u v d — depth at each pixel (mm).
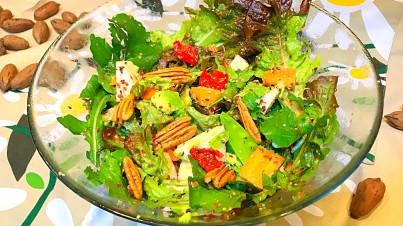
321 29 357
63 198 334
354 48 333
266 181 281
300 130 303
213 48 376
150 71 372
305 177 287
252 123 321
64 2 490
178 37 392
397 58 423
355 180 336
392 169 350
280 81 340
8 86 405
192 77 356
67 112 332
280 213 248
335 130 304
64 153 299
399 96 394
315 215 318
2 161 359
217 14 373
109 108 349
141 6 400
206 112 337
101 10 379
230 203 271
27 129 378
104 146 322
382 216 328
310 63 351
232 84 347
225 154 312
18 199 336
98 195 267
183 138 320
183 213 270
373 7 457
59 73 341
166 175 306
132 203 274
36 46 444
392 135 370
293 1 359
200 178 284
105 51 364
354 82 319
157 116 331
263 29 357
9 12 470
